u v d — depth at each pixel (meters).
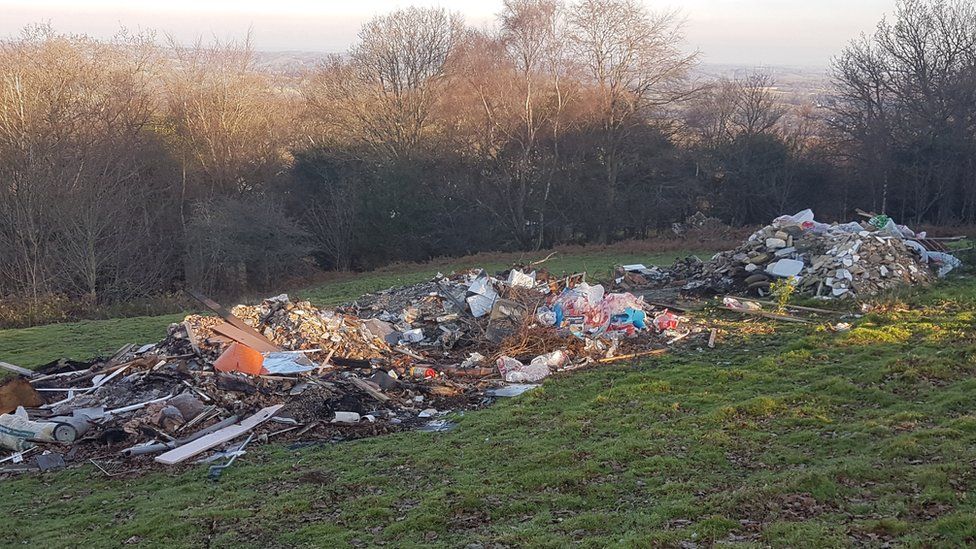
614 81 41.12
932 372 11.96
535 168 42.78
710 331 16.42
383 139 43.41
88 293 30.91
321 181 43.97
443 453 10.67
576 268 30.11
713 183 44.56
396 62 42.69
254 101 43.47
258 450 11.53
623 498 8.55
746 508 7.59
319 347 15.46
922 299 16.69
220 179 41.25
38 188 30.55
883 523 6.80
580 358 15.27
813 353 13.97
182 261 38.75
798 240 20.59
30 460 11.66
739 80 48.59
